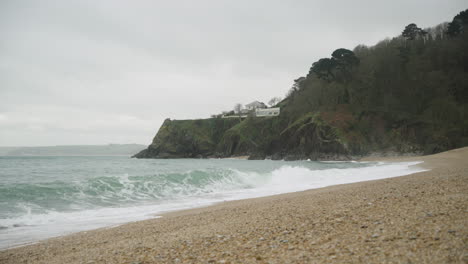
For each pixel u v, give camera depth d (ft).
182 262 19.21
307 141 361.92
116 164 231.30
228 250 20.81
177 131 603.26
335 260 15.76
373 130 339.36
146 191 68.69
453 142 284.61
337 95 395.14
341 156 325.62
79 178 101.14
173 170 153.28
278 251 19.02
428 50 395.75
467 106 323.78
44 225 40.11
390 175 92.27
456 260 13.51
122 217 44.75
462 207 24.23
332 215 28.86
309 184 79.66
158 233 31.01
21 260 24.67
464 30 385.91
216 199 60.80
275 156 394.93
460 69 364.38
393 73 392.27
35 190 59.47
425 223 20.56
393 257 14.94
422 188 40.40
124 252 23.52
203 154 565.94
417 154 298.76
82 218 44.34
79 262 21.99
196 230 29.94
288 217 31.09
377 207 29.86
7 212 46.39
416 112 347.77
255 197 60.39
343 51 415.03
